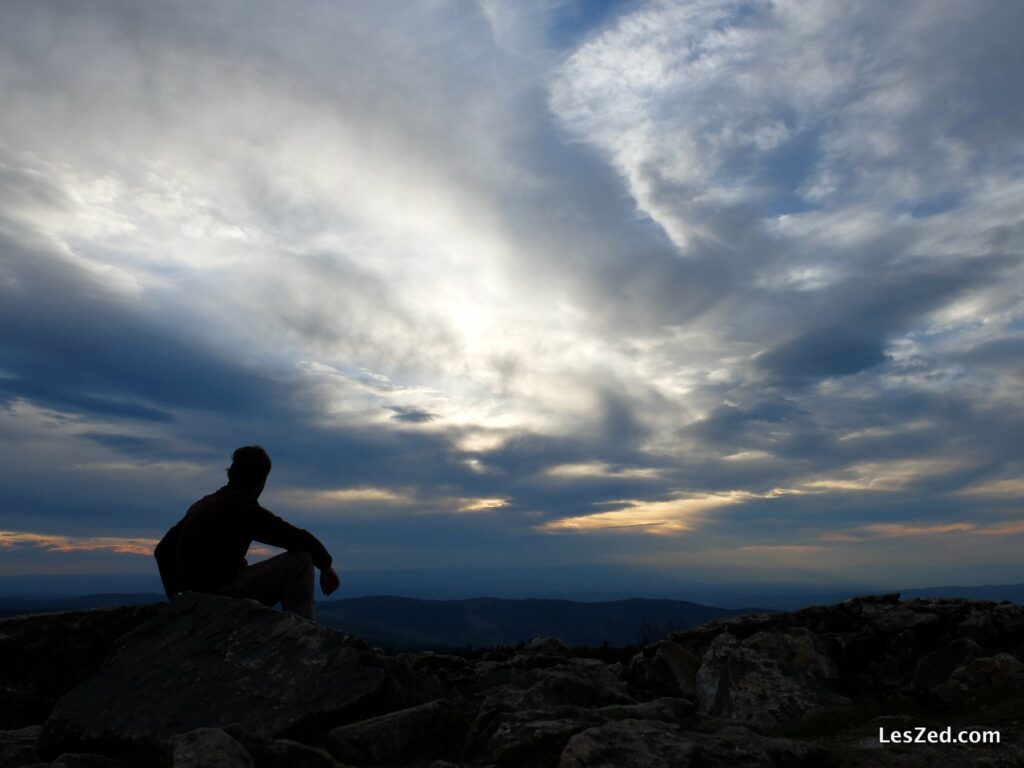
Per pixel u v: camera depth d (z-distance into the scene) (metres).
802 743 5.25
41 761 5.47
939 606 10.91
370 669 5.95
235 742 4.59
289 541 7.16
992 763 5.68
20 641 6.59
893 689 9.37
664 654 11.23
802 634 10.19
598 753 4.51
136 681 5.96
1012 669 8.35
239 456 7.35
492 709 5.80
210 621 6.54
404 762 5.29
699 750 4.68
